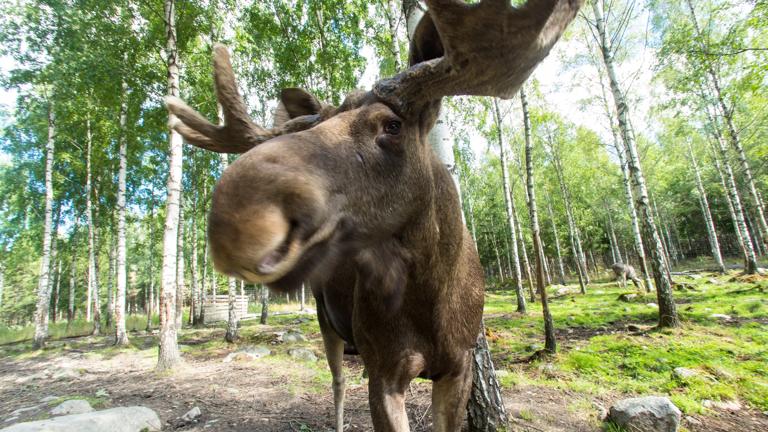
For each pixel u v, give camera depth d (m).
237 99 2.00
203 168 18.73
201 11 10.99
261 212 1.05
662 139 27.94
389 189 1.51
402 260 1.72
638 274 30.73
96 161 18.97
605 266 46.00
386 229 1.55
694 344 7.11
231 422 4.80
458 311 2.20
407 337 2.00
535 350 7.70
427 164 1.72
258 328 15.12
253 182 1.08
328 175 1.31
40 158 20.89
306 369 7.55
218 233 1.04
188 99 14.62
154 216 23.48
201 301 20.12
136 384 7.12
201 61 12.96
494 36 1.27
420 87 1.54
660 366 6.01
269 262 1.09
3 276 33.72
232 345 11.22
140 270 41.69
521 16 1.21
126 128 13.67
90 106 13.88
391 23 7.84
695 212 41.25
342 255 1.40
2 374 9.54
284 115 2.40
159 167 20.53
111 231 22.50
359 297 2.06
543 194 31.78
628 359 6.48
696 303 12.01
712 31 15.98
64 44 12.03
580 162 27.88
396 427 1.94
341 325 2.79
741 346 6.81
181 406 5.56
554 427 4.13
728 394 4.86
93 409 5.56
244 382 6.82
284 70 14.67
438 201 1.93
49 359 11.31
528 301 18.78
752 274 18.11
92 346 13.82
